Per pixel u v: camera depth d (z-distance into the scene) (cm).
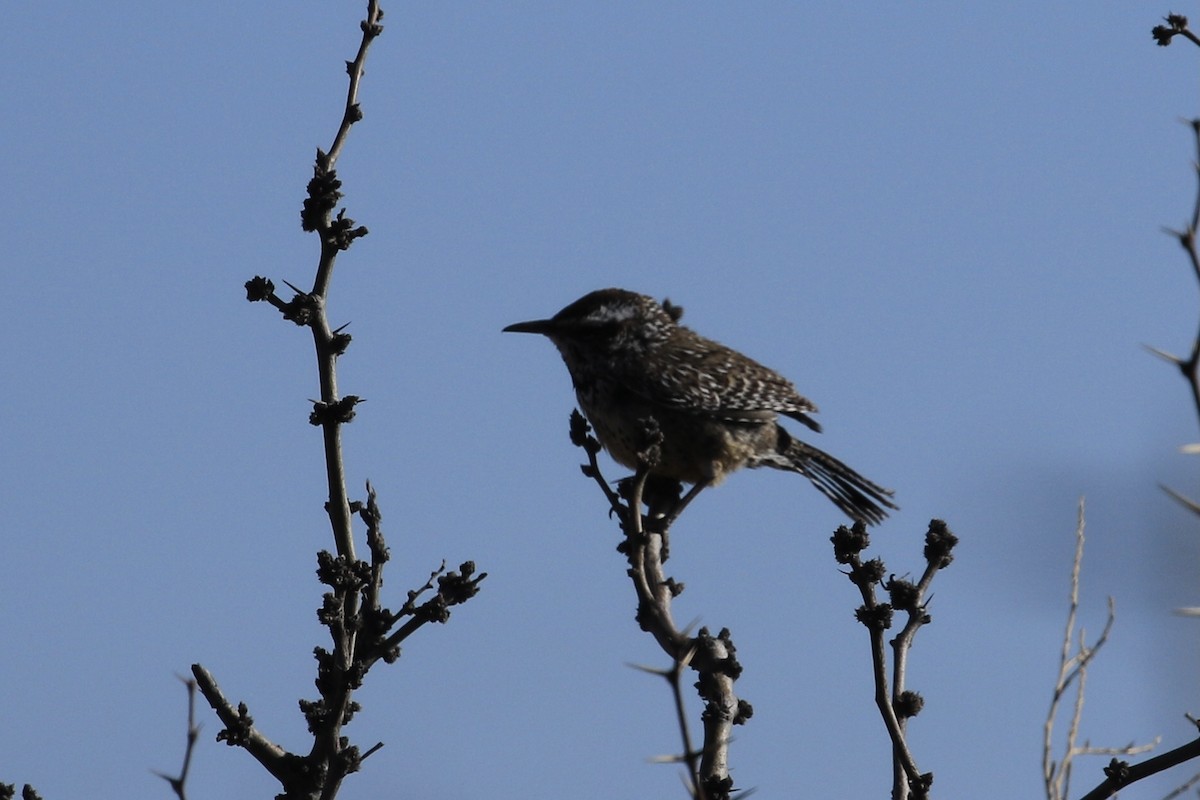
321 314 867
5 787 745
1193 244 439
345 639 841
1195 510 430
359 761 802
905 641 823
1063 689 737
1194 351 433
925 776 774
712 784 736
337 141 879
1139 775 751
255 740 829
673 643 799
